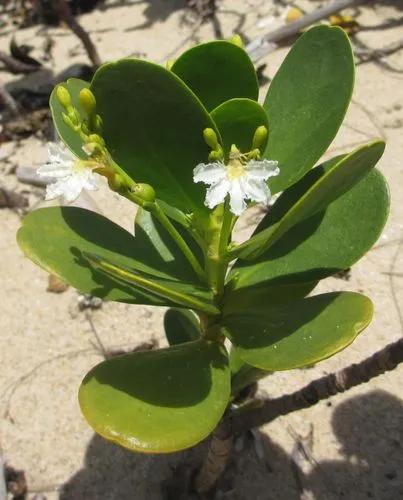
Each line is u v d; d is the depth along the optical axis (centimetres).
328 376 21
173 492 28
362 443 29
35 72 50
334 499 27
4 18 57
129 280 15
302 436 29
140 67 15
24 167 42
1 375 33
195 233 19
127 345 33
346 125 43
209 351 18
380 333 32
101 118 16
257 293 19
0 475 28
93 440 30
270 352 16
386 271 35
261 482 28
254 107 16
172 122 16
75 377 32
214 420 15
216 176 15
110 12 55
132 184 17
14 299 36
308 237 19
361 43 48
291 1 53
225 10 53
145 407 15
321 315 16
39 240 17
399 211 38
